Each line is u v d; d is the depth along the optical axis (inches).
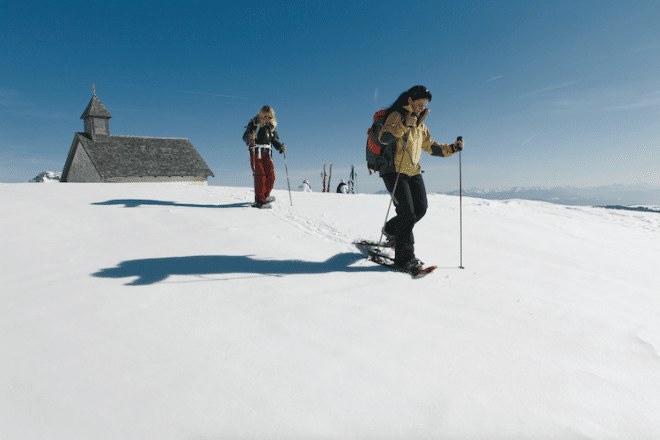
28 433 42.0
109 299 81.8
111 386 51.6
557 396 57.4
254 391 52.4
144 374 54.9
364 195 344.2
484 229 195.6
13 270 99.3
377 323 78.0
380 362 62.8
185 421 45.6
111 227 154.1
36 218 161.8
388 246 132.1
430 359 65.3
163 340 65.2
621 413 54.5
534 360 68.2
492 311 90.6
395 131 108.9
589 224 255.6
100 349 61.2
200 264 110.7
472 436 46.9
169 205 212.4
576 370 66.1
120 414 46.1
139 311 76.5
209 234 148.9
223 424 45.5
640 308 102.5
